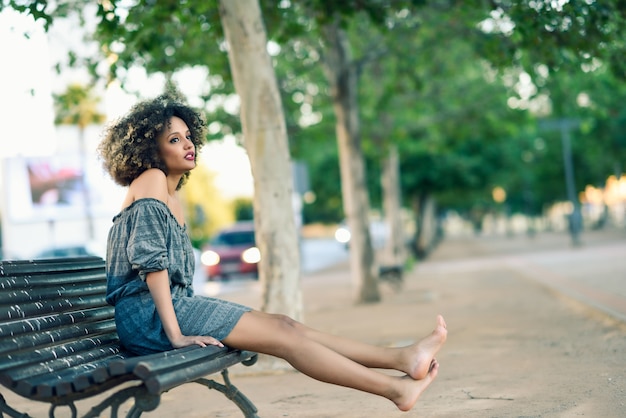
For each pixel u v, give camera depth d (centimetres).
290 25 1316
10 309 469
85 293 562
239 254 2822
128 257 497
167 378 416
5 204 3525
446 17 1677
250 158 991
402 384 488
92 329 529
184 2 1139
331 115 2216
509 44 1312
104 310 564
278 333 496
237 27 974
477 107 2352
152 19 1152
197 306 507
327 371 488
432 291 2064
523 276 2288
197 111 565
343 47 1864
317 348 491
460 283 2281
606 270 2158
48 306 506
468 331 1186
